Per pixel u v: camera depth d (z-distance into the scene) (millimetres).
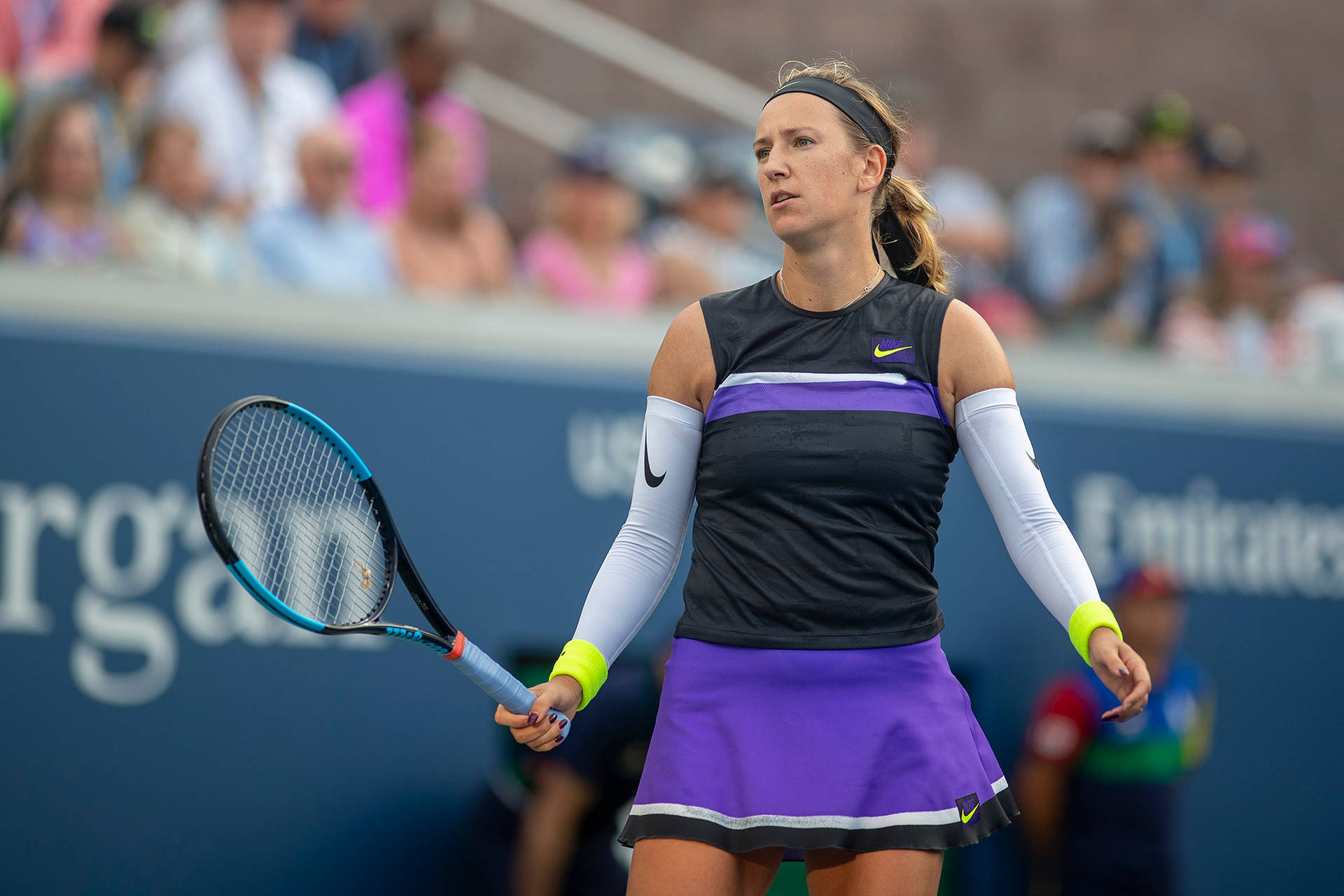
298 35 19500
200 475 7117
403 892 15805
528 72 26375
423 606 7672
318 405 16109
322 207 18453
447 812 16125
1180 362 21172
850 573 7191
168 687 15109
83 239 16609
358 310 16516
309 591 10836
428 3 24359
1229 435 20531
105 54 17547
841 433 7191
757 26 29156
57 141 16328
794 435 7219
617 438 17562
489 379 16953
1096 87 31500
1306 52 32781
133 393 15305
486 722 16469
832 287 7449
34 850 14359
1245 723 19906
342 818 15664
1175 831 17484
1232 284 23641
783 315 7469
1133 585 17656
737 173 21453
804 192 7285
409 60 20234
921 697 7250
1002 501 7398
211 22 18172
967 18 30828
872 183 7527
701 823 7145
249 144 18203
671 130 22391
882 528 7238
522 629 16734
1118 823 17172
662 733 7402
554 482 17141
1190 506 20141
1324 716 20406
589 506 17297
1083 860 17203
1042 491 7383
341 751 15742
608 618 7707
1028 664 18672
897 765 7137
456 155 19016
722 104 28000
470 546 16578
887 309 7445
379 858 15750
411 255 19000
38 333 14977
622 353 17844
